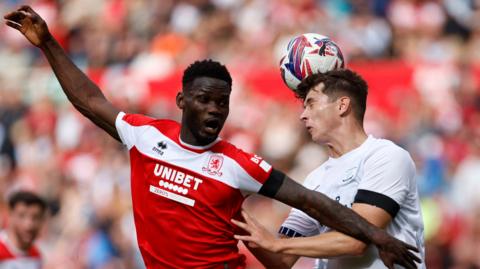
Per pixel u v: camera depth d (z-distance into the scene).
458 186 44.84
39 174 55.47
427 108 48.59
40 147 57.03
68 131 56.38
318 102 21.31
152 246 19.84
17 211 34.16
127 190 49.00
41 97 59.62
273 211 43.06
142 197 19.94
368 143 21.02
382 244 19.42
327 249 19.66
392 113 48.56
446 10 59.62
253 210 43.41
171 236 19.59
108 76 57.72
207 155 19.56
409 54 57.53
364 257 20.72
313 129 21.36
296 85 22.30
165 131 19.97
